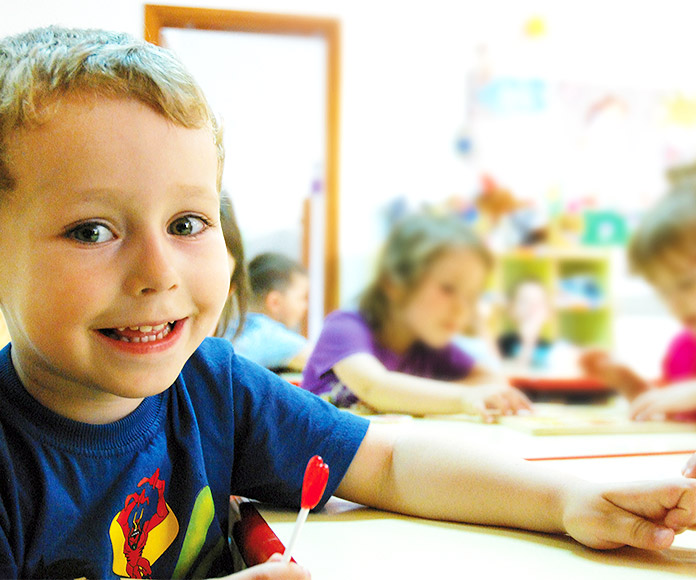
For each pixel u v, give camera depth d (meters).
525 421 0.96
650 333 2.71
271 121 2.30
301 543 0.47
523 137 2.92
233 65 2.11
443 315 1.73
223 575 0.54
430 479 0.53
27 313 0.41
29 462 0.47
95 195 0.40
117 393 0.43
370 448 0.58
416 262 2.24
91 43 0.45
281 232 2.37
